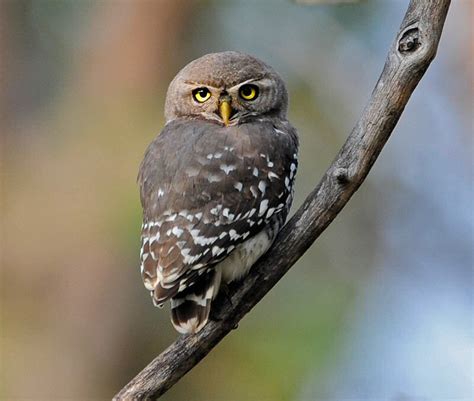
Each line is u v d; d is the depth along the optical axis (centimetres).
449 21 1568
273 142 916
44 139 1505
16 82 1585
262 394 1317
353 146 803
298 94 1579
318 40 1602
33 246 1423
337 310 1397
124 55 1537
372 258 1477
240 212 862
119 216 1398
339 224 1490
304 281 1420
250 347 1347
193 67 968
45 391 1392
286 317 1376
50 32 1605
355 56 1595
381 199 1512
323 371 1327
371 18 1590
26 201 1448
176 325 816
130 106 1495
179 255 835
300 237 834
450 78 1552
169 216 855
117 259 1402
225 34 1605
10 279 1416
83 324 1402
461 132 1532
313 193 830
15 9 1611
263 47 1606
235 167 878
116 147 1448
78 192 1431
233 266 846
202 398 1342
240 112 955
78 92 1540
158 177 883
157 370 821
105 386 1397
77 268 1405
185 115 966
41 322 1405
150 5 1559
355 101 1577
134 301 1410
